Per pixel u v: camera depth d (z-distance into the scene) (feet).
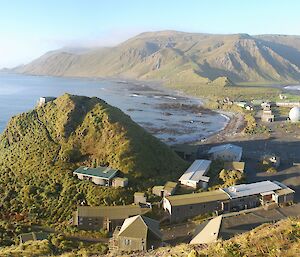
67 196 258.16
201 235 196.85
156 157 308.60
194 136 515.09
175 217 237.45
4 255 140.77
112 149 297.94
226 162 334.44
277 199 255.91
